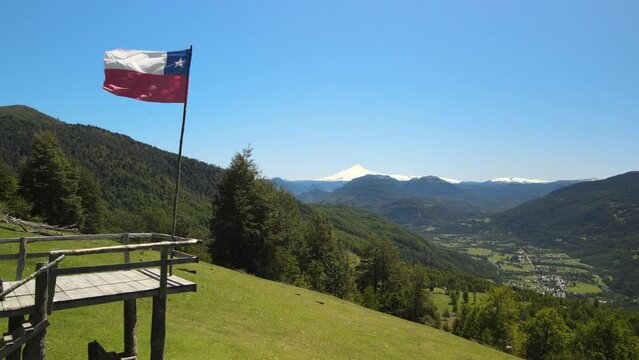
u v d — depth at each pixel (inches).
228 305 1178.0
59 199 2415.1
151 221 3700.8
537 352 2669.8
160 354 435.8
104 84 544.7
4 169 2501.2
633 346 2637.8
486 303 2815.0
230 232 2290.8
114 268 397.1
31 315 360.8
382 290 3452.3
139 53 554.3
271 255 2374.5
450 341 1617.9
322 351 959.0
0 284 401.7
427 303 3233.3
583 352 2733.8
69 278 481.4
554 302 6171.3
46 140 2420.0
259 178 2390.5
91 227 3189.0
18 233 1422.2
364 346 1121.4
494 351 1664.6
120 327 781.3
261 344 885.2
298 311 1371.8
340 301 2021.4
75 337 694.5
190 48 562.3
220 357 737.0
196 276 1472.7
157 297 433.7
